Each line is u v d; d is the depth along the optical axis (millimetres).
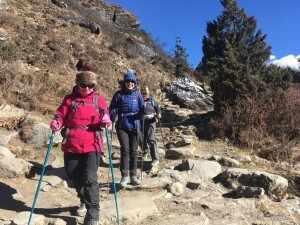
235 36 20953
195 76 13922
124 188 3439
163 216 2918
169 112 8461
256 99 5910
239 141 5324
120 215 2807
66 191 3443
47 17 11617
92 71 2898
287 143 4977
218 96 6242
